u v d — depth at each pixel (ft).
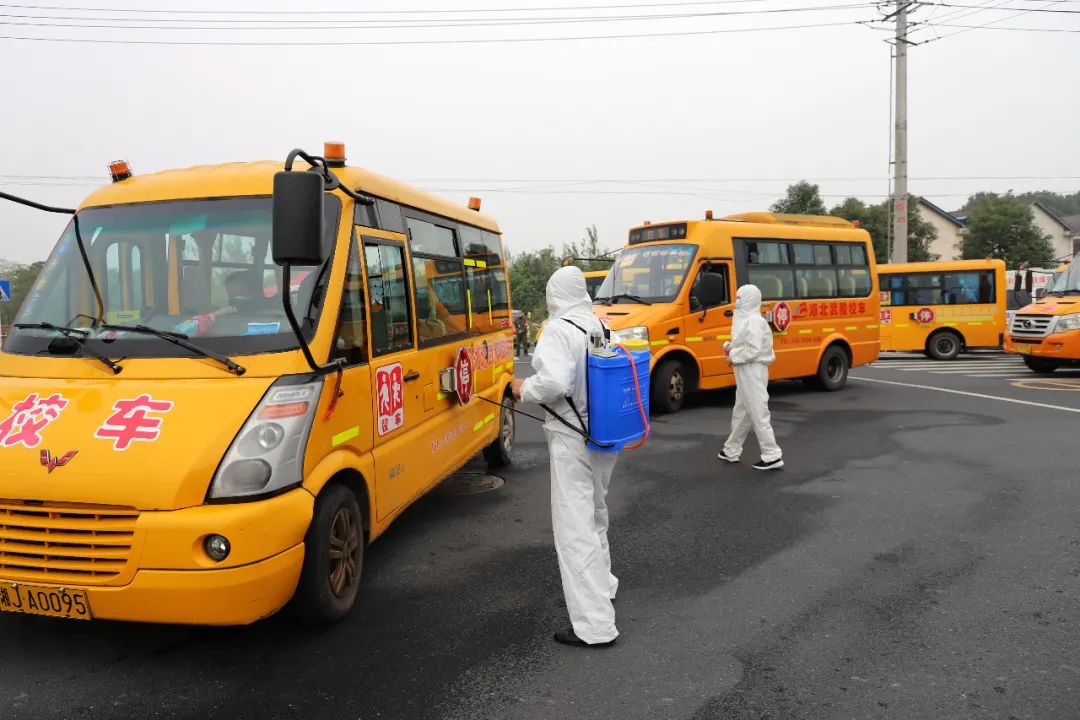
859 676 11.19
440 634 12.76
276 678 11.26
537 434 31.89
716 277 35.01
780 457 24.36
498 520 19.38
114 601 10.34
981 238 161.89
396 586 14.96
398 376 15.33
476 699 10.66
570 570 12.35
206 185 14.02
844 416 34.68
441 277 18.88
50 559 10.61
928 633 12.57
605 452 12.52
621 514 19.79
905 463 24.81
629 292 38.24
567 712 10.30
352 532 13.35
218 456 10.61
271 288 12.78
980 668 11.35
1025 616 13.12
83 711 10.38
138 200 14.02
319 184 10.61
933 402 38.32
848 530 18.13
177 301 13.05
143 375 11.84
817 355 42.42
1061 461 24.44
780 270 40.93
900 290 73.00
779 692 10.78
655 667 11.56
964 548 16.66
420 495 16.65
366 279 14.26
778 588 14.65
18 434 11.05
